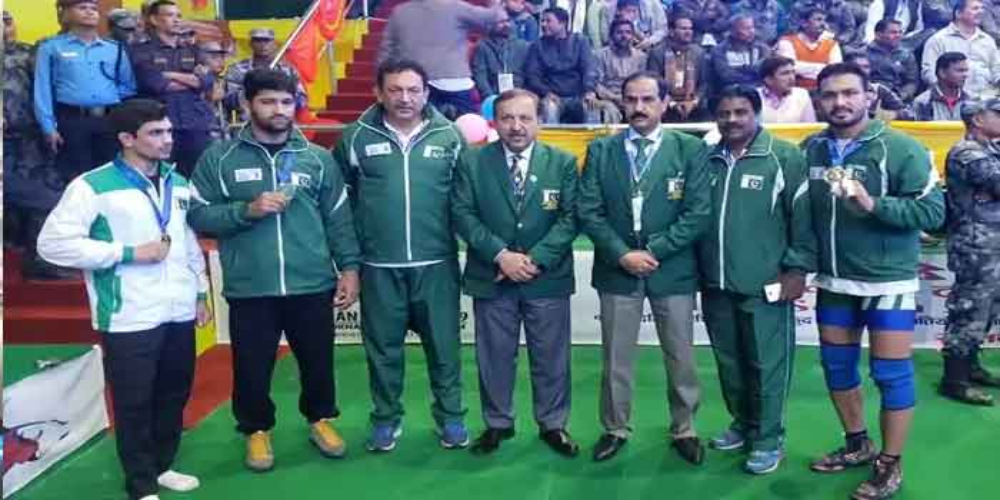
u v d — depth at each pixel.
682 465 3.48
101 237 2.94
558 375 3.61
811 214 3.23
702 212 3.25
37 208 5.11
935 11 8.33
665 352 3.49
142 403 3.06
